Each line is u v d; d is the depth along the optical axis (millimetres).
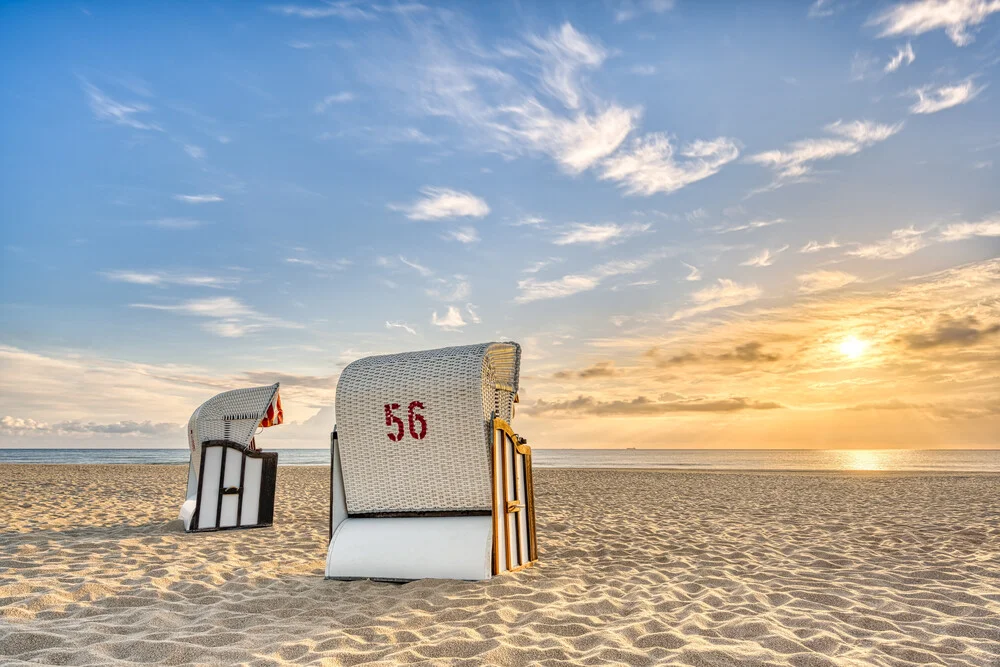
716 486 18188
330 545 5586
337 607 4527
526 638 3754
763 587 5238
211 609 4418
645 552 7102
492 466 5371
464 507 5484
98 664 3230
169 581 5281
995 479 21016
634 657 3451
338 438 5848
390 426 5656
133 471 25922
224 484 8852
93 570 5582
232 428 9023
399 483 5641
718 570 5961
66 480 19141
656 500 13734
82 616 4211
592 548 7391
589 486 18250
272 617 4270
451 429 5465
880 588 5223
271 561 6398
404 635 3834
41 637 3572
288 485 17906
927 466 50312
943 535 8289
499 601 4574
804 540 8016
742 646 3660
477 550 5195
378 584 5230
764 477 23094
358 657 3416
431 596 4711
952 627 4070
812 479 21484
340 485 5852
